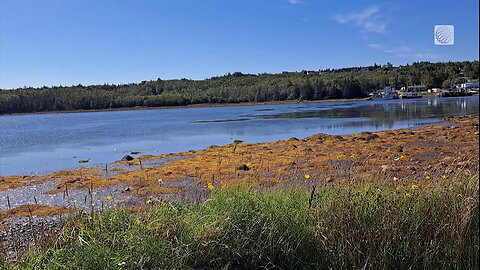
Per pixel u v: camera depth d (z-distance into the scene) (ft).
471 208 14.92
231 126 111.65
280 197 16.96
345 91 351.67
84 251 11.96
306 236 14.17
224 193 16.66
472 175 19.48
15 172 47.32
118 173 42.32
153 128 116.16
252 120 135.13
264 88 370.53
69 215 18.79
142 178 37.27
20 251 14.61
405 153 46.19
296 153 50.06
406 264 13.67
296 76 449.06
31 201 30.83
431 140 58.59
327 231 14.12
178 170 41.27
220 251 12.98
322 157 45.60
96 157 58.65
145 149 66.64
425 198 15.53
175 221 13.46
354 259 13.39
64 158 58.59
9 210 27.27
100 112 304.71
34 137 98.63
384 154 45.78
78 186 35.14
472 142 53.57
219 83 432.66
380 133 72.69
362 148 52.08
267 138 77.00
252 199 15.56
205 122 134.51
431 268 13.73
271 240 13.58
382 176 22.24
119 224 13.99
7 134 110.11
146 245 12.03
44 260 12.62
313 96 353.72
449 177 20.59
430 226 14.51
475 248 14.20
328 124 106.73
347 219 14.16
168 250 12.21
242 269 13.19
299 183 27.66
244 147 59.00
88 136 97.50
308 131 89.20
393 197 15.58
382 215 14.44
